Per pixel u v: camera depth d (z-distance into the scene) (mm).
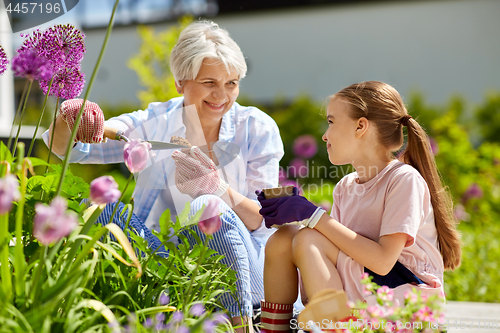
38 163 1160
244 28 8469
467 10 7570
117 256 1076
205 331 1041
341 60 8070
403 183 1491
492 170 5473
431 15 7707
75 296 1016
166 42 5254
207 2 8586
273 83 8352
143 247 1297
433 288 1425
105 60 8609
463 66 7613
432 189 1614
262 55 8398
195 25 1924
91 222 1105
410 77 7797
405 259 1508
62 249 1203
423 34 7746
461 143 5934
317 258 1368
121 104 7379
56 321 957
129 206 1312
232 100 1926
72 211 1277
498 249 3510
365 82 1732
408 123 1668
